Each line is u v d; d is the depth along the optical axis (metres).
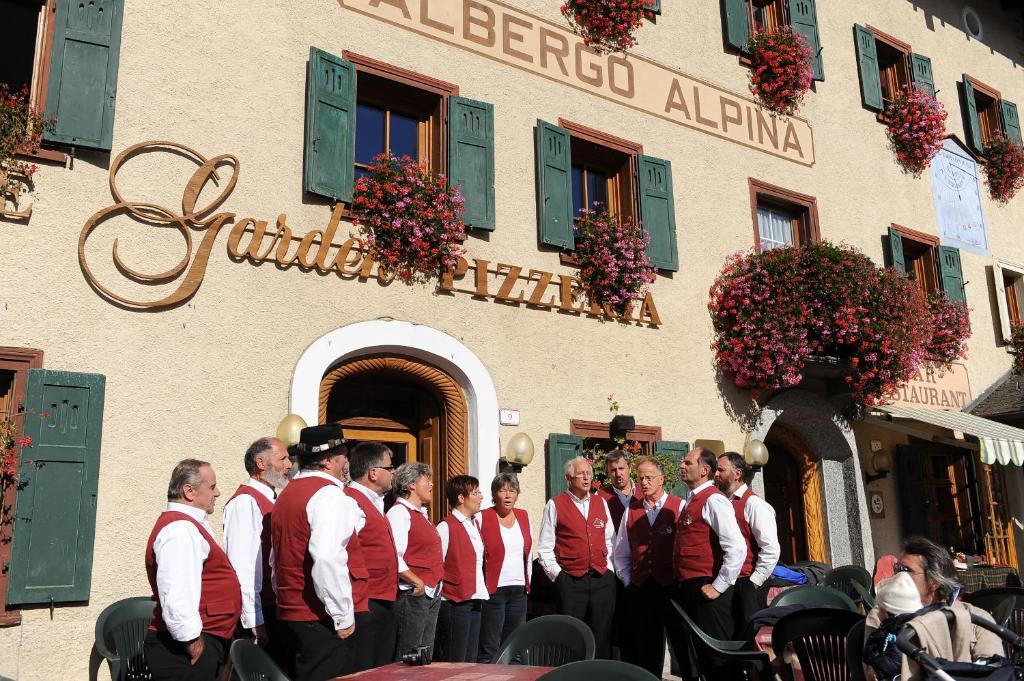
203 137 6.64
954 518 12.38
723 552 5.71
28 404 5.53
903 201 12.65
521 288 8.22
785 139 11.27
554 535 6.43
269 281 6.74
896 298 9.95
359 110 8.05
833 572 8.16
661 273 9.44
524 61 8.85
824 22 12.41
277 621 4.42
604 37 9.62
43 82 6.09
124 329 6.03
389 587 4.93
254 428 6.45
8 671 5.23
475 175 8.07
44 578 5.41
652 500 6.54
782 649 4.38
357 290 7.17
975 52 14.96
